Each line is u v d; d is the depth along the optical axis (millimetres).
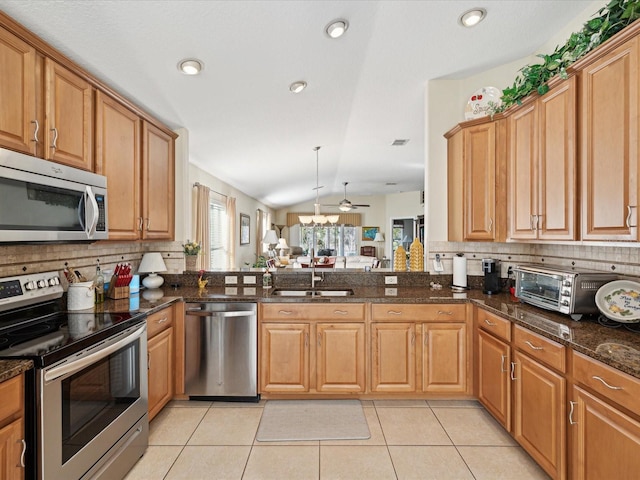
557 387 1579
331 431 2188
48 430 1269
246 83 2541
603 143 1544
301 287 3074
